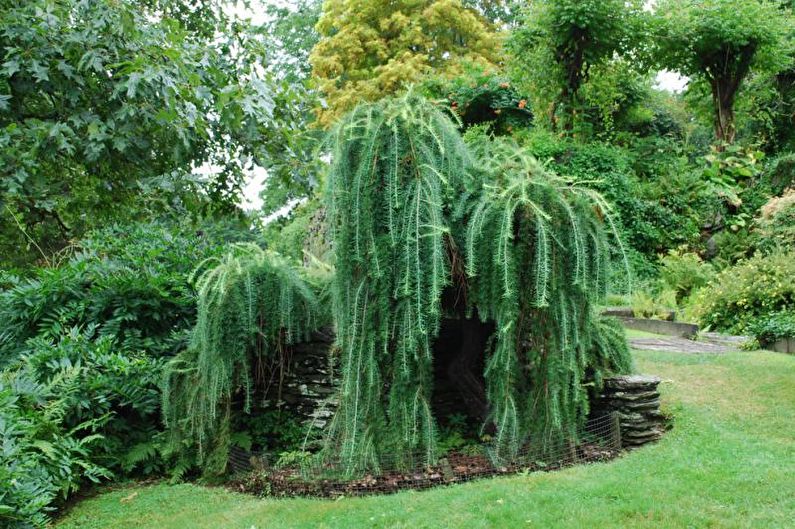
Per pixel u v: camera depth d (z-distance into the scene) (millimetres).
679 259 11164
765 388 5453
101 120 5910
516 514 3264
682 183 12570
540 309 4219
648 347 7227
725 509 3211
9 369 5047
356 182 4094
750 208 12703
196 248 6559
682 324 8180
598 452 4379
